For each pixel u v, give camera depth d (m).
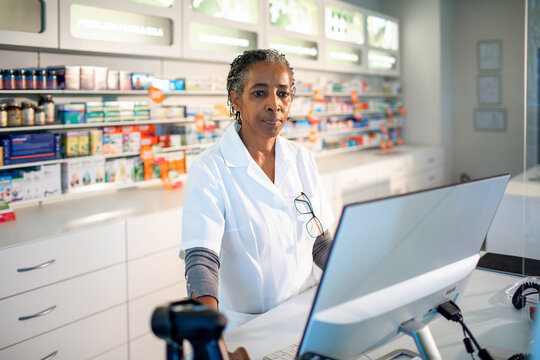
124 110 3.09
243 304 1.41
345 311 0.79
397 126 6.37
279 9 4.20
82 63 3.06
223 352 0.59
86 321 2.38
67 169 2.85
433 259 0.92
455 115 6.67
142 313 2.65
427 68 6.27
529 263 1.08
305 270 1.50
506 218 2.60
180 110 3.43
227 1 3.64
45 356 2.23
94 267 2.40
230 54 3.68
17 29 2.51
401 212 0.80
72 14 2.73
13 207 2.78
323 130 4.96
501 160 6.38
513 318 1.27
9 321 2.09
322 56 4.77
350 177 4.52
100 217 2.58
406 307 0.88
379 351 1.10
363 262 0.78
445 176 6.55
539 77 0.91
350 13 5.23
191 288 1.13
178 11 3.27
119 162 3.12
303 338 0.78
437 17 6.11
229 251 1.38
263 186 1.38
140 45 3.06
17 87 2.59
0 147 2.52
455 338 1.16
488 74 6.34
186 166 3.53
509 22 6.13
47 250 2.20
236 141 1.39
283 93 1.35
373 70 5.70
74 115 2.84
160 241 2.72
